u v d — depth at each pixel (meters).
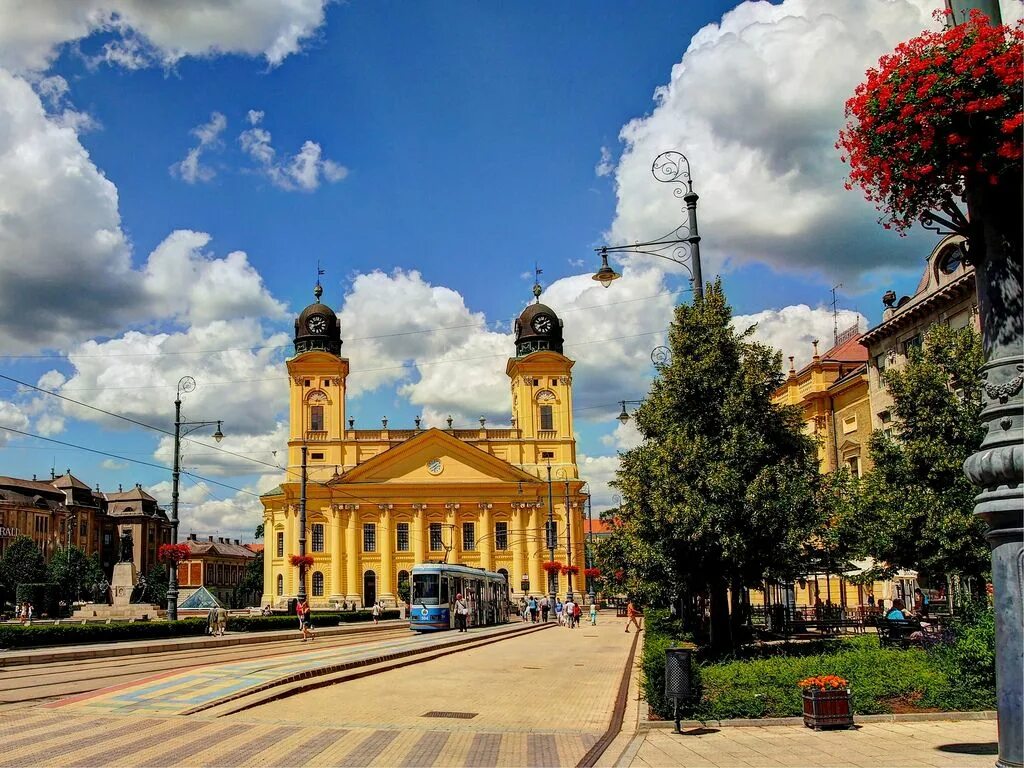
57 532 130.12
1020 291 8.95
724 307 26.27
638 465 25.62
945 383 27.27
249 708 17.64
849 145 10.12
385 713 17.55
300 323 104.44
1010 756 8.39
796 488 24.17
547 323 105.94
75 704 17.42
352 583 97.81
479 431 103.69
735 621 28.86
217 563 173.50
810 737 14.32
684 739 14.54
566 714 18.09
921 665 18.06
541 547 99.75
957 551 25.92
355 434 102.25
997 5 9.55
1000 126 8.89
